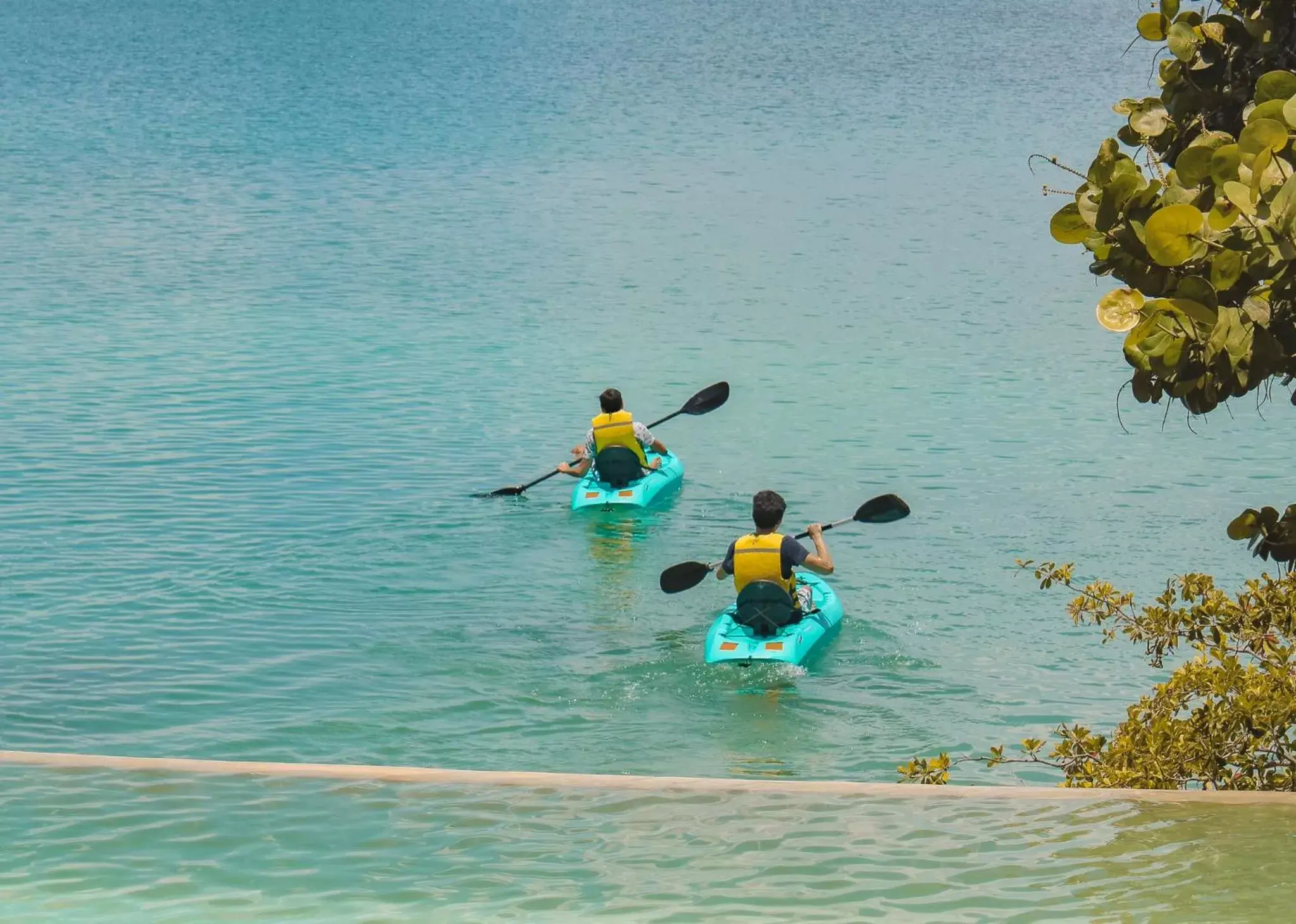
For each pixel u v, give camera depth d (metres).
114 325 25.86
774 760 10.88
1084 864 5.20
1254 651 7.46
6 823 5.46
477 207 39.12
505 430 20.27
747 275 30.95
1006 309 27.92
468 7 116.75
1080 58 81.12
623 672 12.48
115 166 44.94
